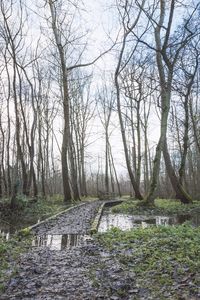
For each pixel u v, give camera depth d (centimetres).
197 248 955
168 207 2466
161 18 2544
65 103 3181
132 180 3681
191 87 3216
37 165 4847
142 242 1130
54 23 3136
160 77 2556
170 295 668
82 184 5494
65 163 3288
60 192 6606
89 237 1352
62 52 3155
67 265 916
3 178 3806
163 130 2462
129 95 4306
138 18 2812
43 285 763
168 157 2895
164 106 2472
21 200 2470
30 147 3597
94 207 2781
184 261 851
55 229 1558
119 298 677
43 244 1221
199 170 4662
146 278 777
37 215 2344
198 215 2125
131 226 1669
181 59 2862
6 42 2648
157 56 2575
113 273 825
